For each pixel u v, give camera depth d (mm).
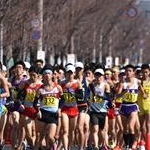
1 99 36562
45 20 81188
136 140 42188
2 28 68625
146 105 42094
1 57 71250
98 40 119938
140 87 41906
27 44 74938
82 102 39375
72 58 91812
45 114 36312
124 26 147750
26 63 43812
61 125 38500
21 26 71062
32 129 38062
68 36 95000
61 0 83375
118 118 42812
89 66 43125
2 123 38469
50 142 36344
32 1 70562
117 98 42031
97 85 40500
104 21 118000
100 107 40438
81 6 97125
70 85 38750
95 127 40312
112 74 47344
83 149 40156
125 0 124250
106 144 41312
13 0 66312
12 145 39094
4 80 36219
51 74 36688
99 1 104750
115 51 146875
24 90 38000
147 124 42406
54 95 36531
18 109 38469
